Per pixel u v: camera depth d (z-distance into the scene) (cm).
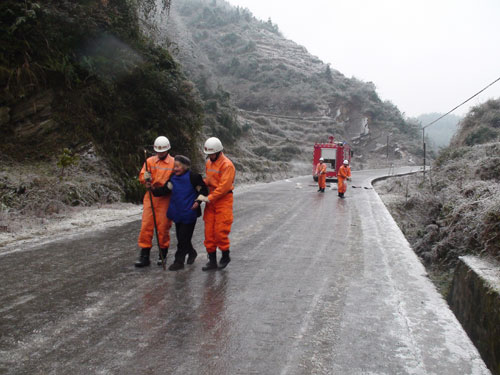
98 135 1374
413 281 557
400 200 1739
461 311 579
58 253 656
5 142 1152
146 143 1527
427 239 1059
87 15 1406
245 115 6206
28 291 475
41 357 323
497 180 1205
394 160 7275
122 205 1201
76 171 1209
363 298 486
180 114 1733
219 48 9244
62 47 1312
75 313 415
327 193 1930
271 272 589
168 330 382
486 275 529
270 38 11738
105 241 754
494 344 431
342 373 314
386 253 720
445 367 327
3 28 1159
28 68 1198
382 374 314
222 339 366
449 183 1486
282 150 4938
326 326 402
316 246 769
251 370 314
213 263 597
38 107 1232
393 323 414
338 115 7800
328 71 9081
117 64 1472
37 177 1065
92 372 303
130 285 511
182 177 586
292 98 7694
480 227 742
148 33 1952
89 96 1367
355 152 7269
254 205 1386
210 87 4259
